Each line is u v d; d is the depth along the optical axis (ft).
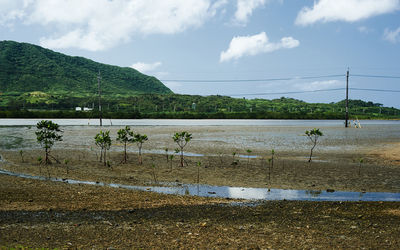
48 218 33.01
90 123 286.05
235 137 141.79
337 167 68.54
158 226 31.09
